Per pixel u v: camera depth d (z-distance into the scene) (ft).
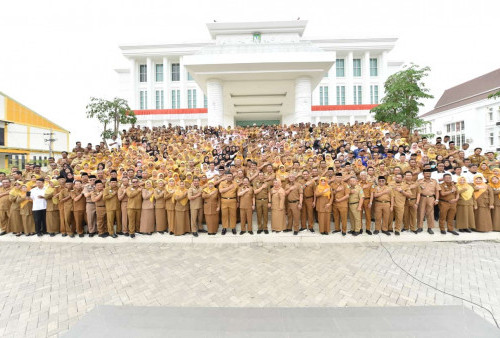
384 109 65.57
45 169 49.57
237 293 14.32
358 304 13.09
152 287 15.12
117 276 16.56
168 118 109.70
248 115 105.70
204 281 15.74
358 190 22.94
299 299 13.64
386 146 36.83
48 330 11.68
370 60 120.57
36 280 16.16
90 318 12.09
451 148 34.73
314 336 10.53
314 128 54.34
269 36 88.58
